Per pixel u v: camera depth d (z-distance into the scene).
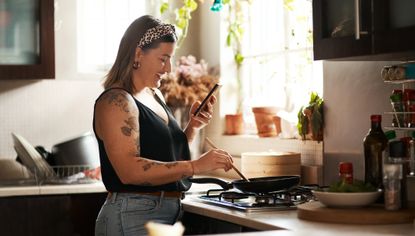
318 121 3.57
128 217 2.93
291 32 4.27
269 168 3.71
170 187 3.00
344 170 2.78
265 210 2.87
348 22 2.82
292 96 4.26
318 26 2.97
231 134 4.65
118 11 4.80
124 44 3.02
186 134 3.38
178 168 2.85
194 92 4.46
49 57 4.29
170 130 3.10
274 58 4.45
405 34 2.50
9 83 4.52
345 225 2.48
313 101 3.67
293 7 4.16
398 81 2.87
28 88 4.56
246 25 4.73
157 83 3.06
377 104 3.12
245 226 2.76
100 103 2.90
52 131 4.61
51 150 4.45
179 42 4.88
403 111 2.85
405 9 2.52
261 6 4.59
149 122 2.97
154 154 2.98
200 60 4.92
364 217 2.49
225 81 4.72
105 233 2.97
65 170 4.13
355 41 2.76
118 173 2.84
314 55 3.01
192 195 3.55
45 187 3.82
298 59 4.20
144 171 2.82
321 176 3.59
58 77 4.59
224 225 2.99
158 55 3.02
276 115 4.23
